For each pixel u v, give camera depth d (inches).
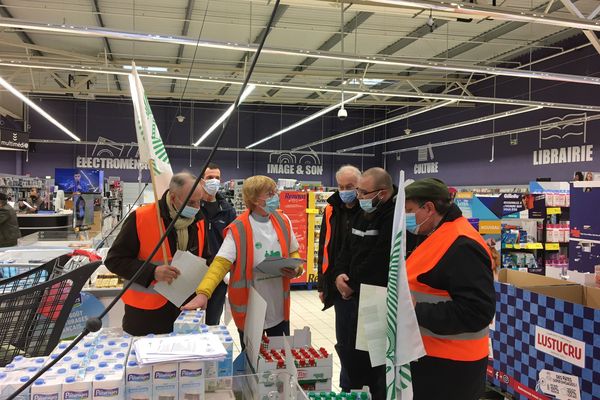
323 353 77.3
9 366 55.8
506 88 582.9
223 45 267.0
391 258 57.5
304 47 468.1
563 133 506.6
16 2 356.8
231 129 850.1
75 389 51.5
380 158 904.3
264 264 89.5
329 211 138.9
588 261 159.9
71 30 242.4
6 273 128.2
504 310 124.6
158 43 467.8
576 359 102.5
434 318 66.9
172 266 86.5
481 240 71.9
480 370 73.0
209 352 57.4
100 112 806.5
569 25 221.6
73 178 467.8
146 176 824.9
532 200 255.6
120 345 64.0
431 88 685.3
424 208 73.5
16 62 334.0
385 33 426.0
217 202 153.3
